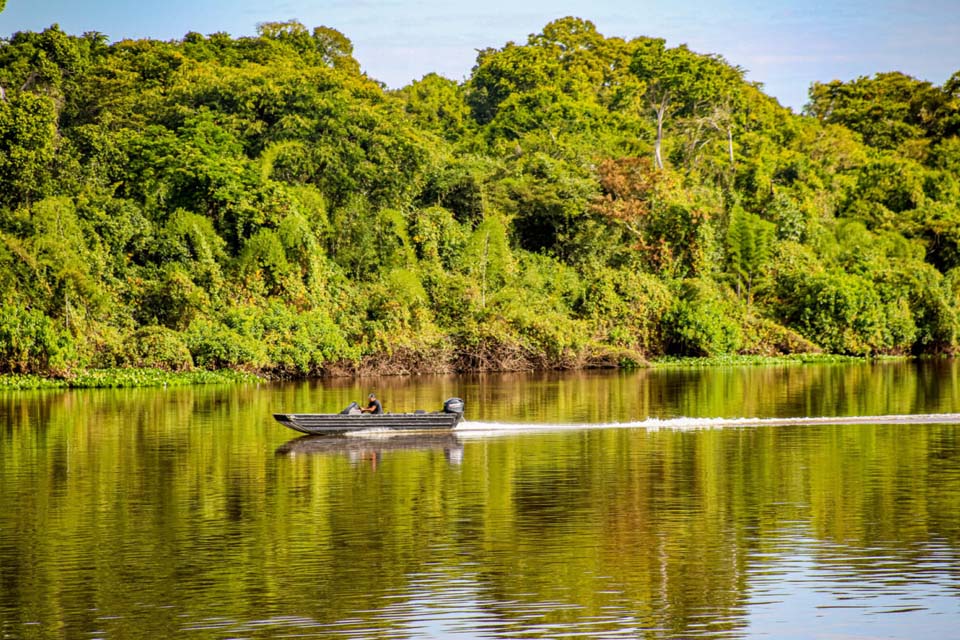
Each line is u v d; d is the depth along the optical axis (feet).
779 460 151.43
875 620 85.87
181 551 103.76
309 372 323.98
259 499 126.11
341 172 398.01
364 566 99.19
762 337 398.62
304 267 342.23
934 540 106.52
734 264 423.23
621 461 151.12
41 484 135.03
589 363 362.33
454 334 352.28
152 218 352.08
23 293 286.46
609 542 106.63
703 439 173.06
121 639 82.43
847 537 107.86
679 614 87.20
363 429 177.99
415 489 131.64
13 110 337.11
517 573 96.99
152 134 378.53
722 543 106.01
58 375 278.05
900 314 410.31
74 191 347.36
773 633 83.51
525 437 176.14
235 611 87.86
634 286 386.52
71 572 97.60
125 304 320.50
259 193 352.69
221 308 323.78
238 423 195.42
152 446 165.89
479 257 382.42
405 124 424.46
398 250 376.89
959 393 253.24
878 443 167.22
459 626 84.79
